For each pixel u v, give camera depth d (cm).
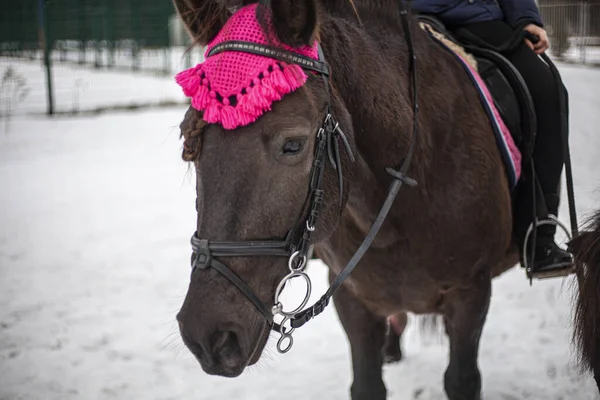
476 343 264
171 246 549
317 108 177
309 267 515
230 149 165
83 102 1314
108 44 1800
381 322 265
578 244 198
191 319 163
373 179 222
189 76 172
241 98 164
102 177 762
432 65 246
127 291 466
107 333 404
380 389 262
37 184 734
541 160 287
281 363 369
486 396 324
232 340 167
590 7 1889
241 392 339
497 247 261
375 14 234
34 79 1548
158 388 343
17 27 1599
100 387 343
